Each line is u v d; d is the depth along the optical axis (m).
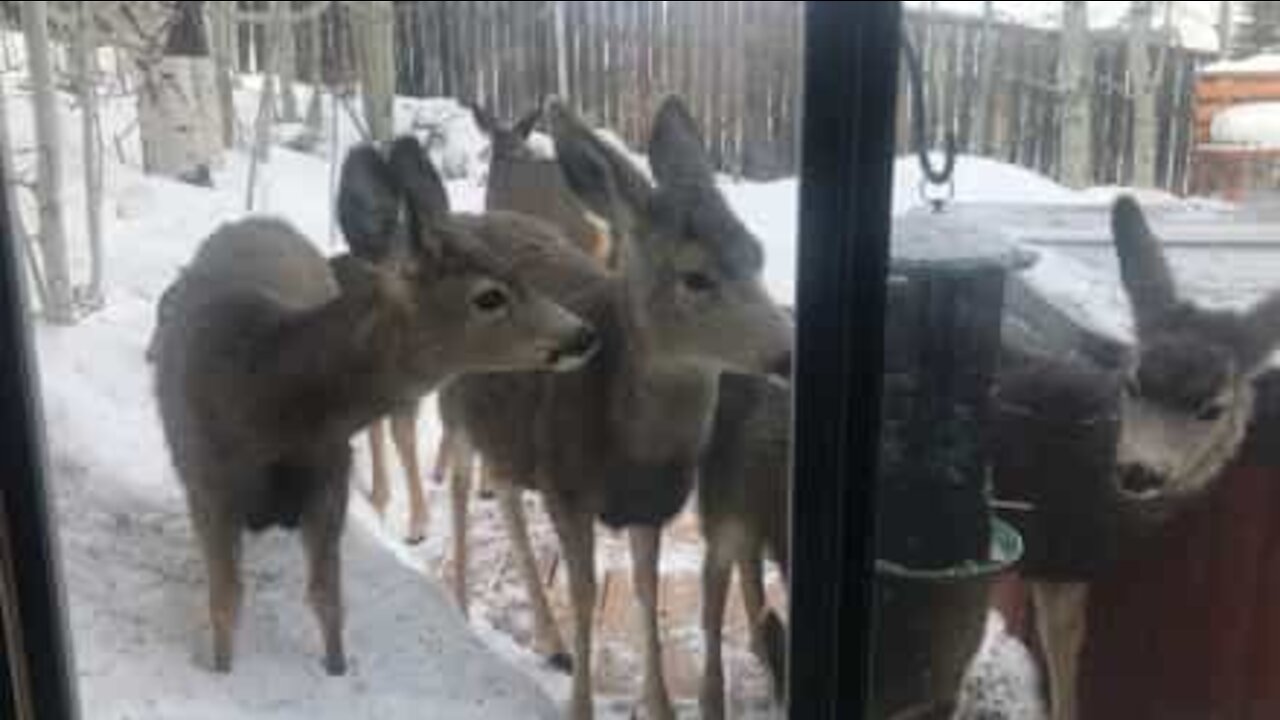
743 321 1.58
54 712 1.50
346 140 1.83
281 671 1.80
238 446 1.77
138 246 1.88
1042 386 1.54
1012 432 1.55
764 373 1.58
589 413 1.72
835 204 1.29
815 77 1.26
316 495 1.80
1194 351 1.53
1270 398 1.55
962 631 1.59
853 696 1.44
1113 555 1.59
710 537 1.72
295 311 1.77
